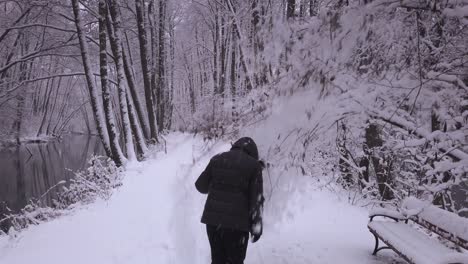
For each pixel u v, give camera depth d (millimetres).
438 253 3885
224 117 4156
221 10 24375
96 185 11305
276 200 3982
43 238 6824
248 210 3838
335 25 3281
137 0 21547
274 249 5336
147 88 22266
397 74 3744
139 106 21312
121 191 10469
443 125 4035
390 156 7473
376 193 8930
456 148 3891
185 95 50531
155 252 5426
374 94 3562
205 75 38500
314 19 3475
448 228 3824
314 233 6016
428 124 4270
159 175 11172
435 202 6398
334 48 3340
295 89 3445
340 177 9398
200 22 31797
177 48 39656
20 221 9773
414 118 4141
